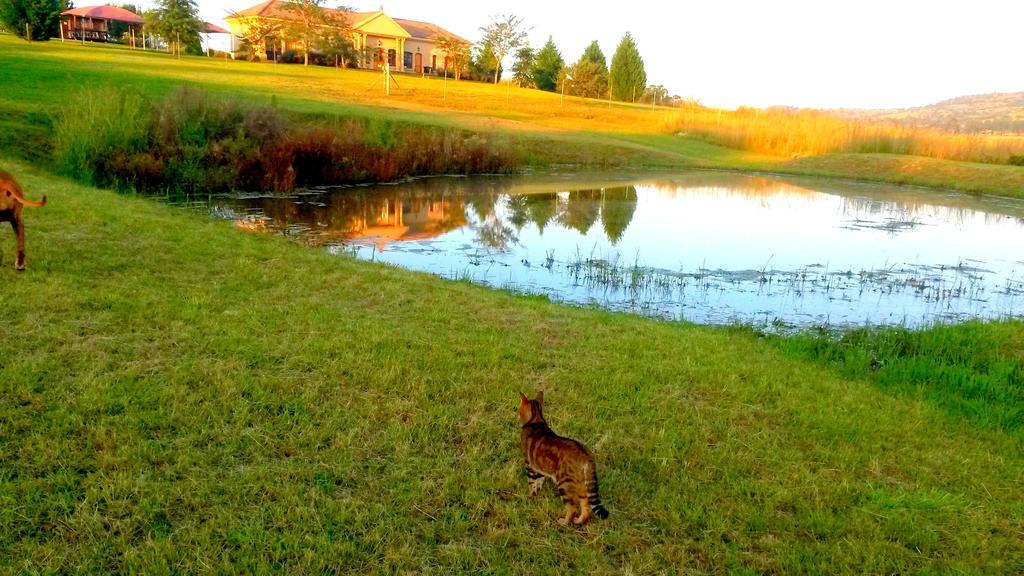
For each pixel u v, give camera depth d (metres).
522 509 4.58
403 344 7.15
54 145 20.28
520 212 22.03
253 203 20.48
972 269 15.70
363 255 14.39
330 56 60.56
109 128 19.88
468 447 5.29
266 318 7.59
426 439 5.29
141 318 7.12
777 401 6.66
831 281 14.08
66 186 15.05
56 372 5.70
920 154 40.78
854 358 8.66
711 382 7.00
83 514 4.05
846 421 6.29
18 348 6.07
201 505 4.29
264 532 4.07
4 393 5.27
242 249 10.97
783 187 32.09
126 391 5.52
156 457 4.70
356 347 6.91
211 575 3.72
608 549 4.27
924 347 9.38
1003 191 31.34
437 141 31.48
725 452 5.48
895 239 19.48
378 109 38.09
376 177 27.58
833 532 4.54
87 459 4.61
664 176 35.06
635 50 77.88
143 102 24.09
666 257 15.98
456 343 7.47
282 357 6.55
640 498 4.79
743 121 48.56
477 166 32.41
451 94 52.69
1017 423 6.84
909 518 4.74
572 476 4.32
